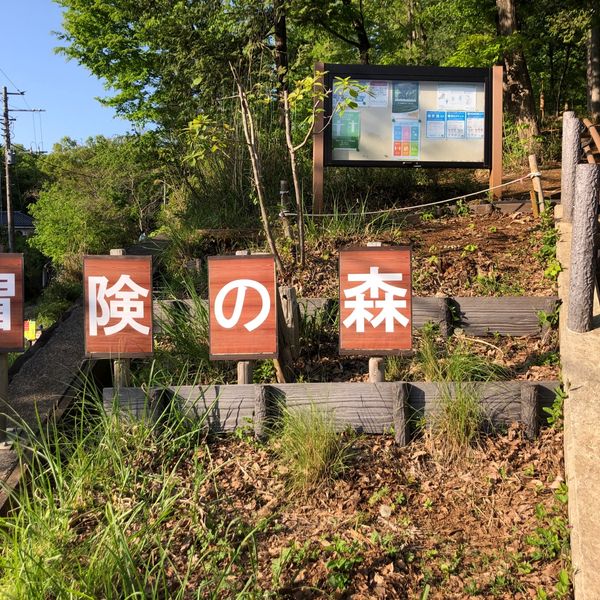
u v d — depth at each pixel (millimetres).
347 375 5215
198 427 4465
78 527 3691
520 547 3551
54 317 17391
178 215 9508
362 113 8664
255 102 7910
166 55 12547
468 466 4219
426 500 3953
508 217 8211
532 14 17766
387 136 8719
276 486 4090
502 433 4453
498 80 8828
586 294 4887
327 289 6363
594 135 8477
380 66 8672
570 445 3852
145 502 3770
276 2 10992
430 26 25438
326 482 4078
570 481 3660
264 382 5125
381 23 23297
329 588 3305
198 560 3463
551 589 3246
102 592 3158
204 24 11672
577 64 28031
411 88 8742
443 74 8773
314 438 4156
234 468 4258
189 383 5055
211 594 3225
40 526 3523
